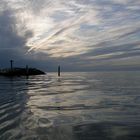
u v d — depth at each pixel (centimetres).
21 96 2922
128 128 1321
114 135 1184
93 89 3953
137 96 2867
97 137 1150
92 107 2077
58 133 1222
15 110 1912
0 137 1145
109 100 2530
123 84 5181
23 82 5962
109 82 6009
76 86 4656
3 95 3016
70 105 2197
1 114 1736
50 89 3966
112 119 1571
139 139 1115
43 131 1261
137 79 7581
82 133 1224
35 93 3294
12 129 1297
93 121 1516
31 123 1449
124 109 1948
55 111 1881
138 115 1691
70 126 1379
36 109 1969
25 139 1113
